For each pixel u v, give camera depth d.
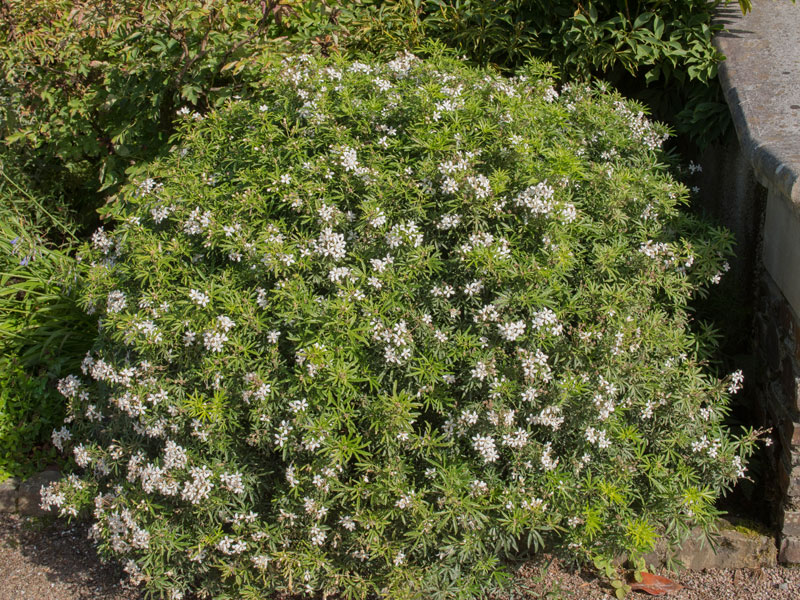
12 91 4.69
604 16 4.42
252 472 2.98
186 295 3.09
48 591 3.38
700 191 4.41
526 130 3.28
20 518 3.91
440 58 3.91
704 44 4.18
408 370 2.86
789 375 3.21
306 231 3.11
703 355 3.42
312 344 2.82
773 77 3.80
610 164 3.42
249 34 4.32
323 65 3.71
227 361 2.92
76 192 5.34
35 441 4.20
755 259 3.94
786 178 2.88
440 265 2.98
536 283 2.89
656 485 3.02
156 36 4.29
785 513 3.24
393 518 2.88
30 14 4.62
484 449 2.79
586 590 3.26
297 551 2.94
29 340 4.38
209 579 3.10
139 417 3.13
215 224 3.10
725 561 3.35
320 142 3.27
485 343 2.90
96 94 4.57
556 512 2.92
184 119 3.78
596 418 2.93
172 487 2.91
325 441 2.76
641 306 3.15
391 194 3.05
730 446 3.18
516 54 4.50
